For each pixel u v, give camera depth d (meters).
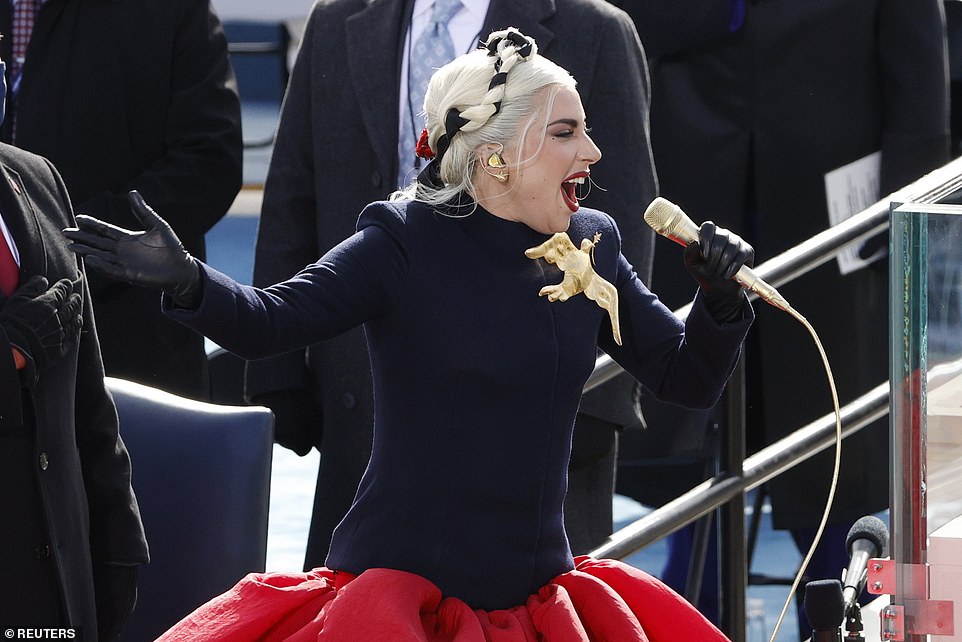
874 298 16.12
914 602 8.23
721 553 12.52
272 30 32.97
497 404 8.23
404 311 8.24
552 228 8.56
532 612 8.14
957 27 19.31
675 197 16.53
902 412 8.11
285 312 7.93
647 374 8.90
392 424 8.31
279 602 8.16
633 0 16.53
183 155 14.80
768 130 16.17
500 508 8.27
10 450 9.19
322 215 13.57
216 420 11.71
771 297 8.48
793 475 16.00
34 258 9.53
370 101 13.41
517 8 13.24
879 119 16.08
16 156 9.98
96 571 10.35
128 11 14.88
